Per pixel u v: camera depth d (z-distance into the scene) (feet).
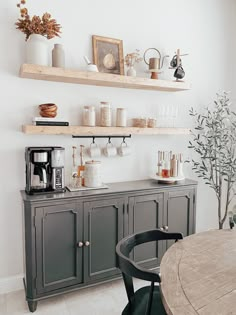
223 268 4.28
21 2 7.33
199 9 10.39
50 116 7.63
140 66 9.41
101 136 8.93
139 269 4.23
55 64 7.45
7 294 7.79
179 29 10.05
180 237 5.80
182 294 3.58
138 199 8.22
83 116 8.40
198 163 10.56
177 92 10.27
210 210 11.59
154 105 9.85
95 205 7.56
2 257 7.89
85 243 7.47
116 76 8.08
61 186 7.71
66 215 7.21
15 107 7.72
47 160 7.52
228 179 10.59
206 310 3.25
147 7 9.36
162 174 9.25
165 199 8.70
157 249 8.66
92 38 8.48
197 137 10.82
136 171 9.71
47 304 7.30
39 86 7.96
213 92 11.05
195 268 4.28
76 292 7.88
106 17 8.70
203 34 10.59
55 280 7.20
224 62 11.19
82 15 8.34
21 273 8.14
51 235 7.05
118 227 7.95
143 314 4.58
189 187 9.12
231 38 11.26
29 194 7.28
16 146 7.81
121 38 8.99
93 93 8.72
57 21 8.02
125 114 8.70
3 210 7.80
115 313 6.98
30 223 6.78
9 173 7.79
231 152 10.88
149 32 9.47
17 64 7.61
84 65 8.45
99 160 9.00
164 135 10.16
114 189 8.09
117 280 8.50
